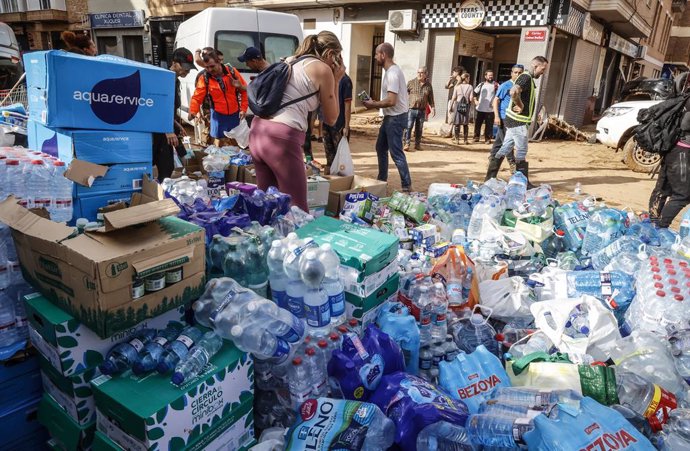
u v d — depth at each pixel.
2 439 1.98
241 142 5.83
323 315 2.22
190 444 1.77
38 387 2.06
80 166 2.19
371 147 11.22
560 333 2.50
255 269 2.32
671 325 2.50
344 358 2.13
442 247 3.71
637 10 17.11
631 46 22.61
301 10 17.58
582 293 2.97
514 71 6.62
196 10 18.31
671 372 2.23
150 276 1.80
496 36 17.19
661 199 5.16
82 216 2.44
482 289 3.09
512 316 2.94
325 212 4.63
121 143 2.53
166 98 2.67
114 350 1.86
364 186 4.81
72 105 2.34
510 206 4.62
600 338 2.47
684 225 3.79
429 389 2.06
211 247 2.32
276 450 1.92
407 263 3.32
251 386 2.04
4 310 2.04
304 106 3.27
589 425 1.67
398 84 5.61
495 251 3.66
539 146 12.67
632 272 3.10
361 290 2.41
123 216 1.74
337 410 1.90
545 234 3.88
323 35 3.36
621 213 4.11
